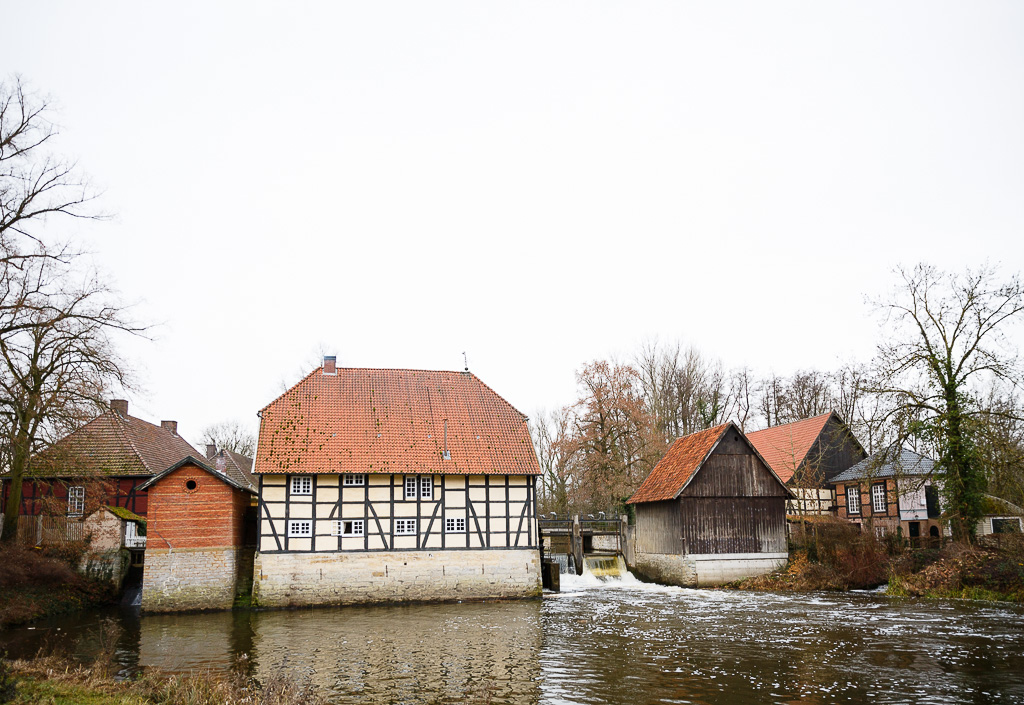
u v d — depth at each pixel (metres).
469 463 31.05
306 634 22.33
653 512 36.28
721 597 29.73
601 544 42.16
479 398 34.72
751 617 24.44
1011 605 25.84
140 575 32.41
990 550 29.22
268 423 30.78
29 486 32.78
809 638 20.61
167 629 23.53
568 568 38.53
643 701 14.62
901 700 14.30
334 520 29.53
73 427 25.69
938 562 29.89
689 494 33.31
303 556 28.81
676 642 20.39
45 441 25.44
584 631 22.38
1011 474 29.28
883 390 31.28
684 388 54.34
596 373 43.19
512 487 31.45
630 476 41.66
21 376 23.56
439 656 19.02
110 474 34.44
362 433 31.30
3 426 23.53
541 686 15.89
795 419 58.69
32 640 21.58
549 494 65.88
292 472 28.89
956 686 15.25
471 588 30.09
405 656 19.05
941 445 30.34
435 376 35.31
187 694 13.21
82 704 12.19
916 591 29.03
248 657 19.06
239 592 29.06
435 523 30.45
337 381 33.62
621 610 26.77
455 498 30.84
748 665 17.50
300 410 31.72
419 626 23.64
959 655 18.09
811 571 32.34
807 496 41.84
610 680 16.33
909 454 39.16
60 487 33.31
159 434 42.44
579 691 15.43
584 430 42.44
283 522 29.03
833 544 33.34
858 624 22.67
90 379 25.14
